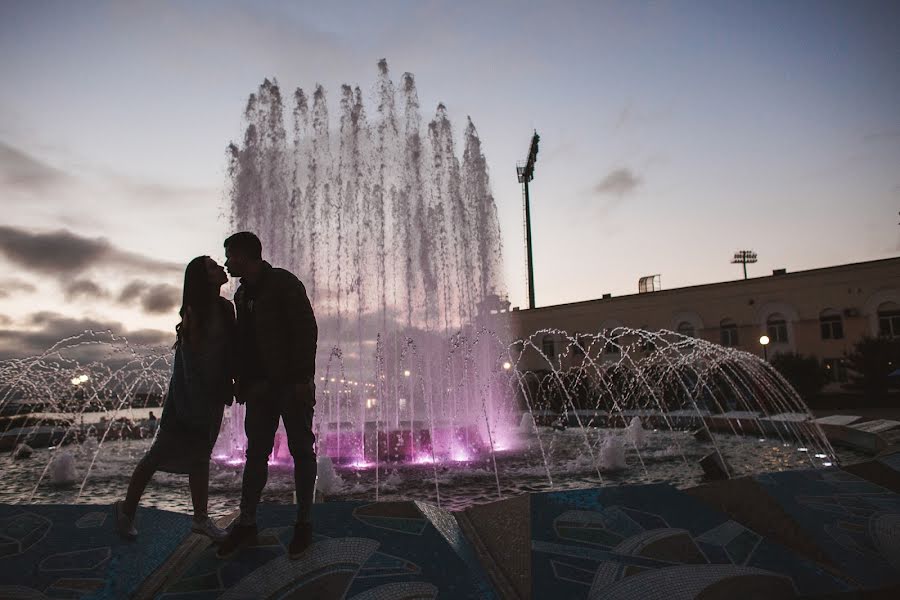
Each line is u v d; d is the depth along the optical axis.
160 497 6.16
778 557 2.68
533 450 9.70
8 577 2.44
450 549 2.70
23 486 7.09
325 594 2.36
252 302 2.86
